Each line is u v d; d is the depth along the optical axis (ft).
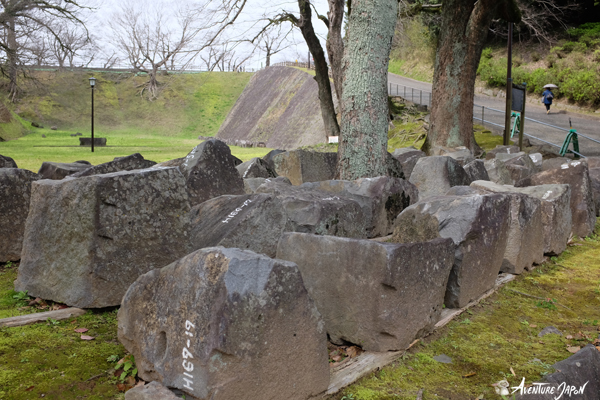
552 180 28.40
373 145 30.01
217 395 8.43
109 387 10.53
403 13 73.87
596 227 29.63
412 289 12.44
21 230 19.83
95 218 13.82
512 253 19.15
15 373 10.91
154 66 174.19
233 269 8.79
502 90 126.00
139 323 10.28
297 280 9.55
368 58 29.71
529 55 129.80
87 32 106.42
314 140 134.82
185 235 15.28
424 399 10.48
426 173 29.09
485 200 16.12
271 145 155.94
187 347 8.96
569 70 112.27
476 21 59.26
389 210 24.36
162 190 14.89
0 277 17.76
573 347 13.10
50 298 14.94
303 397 9.82
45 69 209.26
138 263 14.43
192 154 22.33
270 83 203.21
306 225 18.49
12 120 154.40
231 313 8.55
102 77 223.30
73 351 12.06
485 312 15.75
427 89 135.03
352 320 12.39
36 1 94.48
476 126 88.79
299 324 9.60
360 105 29.89
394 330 12.01
